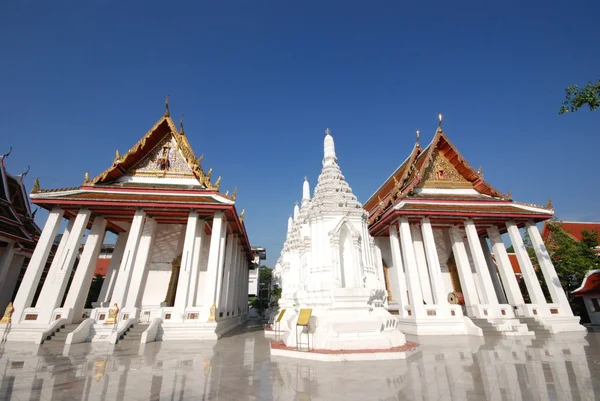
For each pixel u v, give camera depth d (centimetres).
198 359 916
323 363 783
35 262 1539
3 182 2219
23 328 1379
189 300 1633
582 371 718
